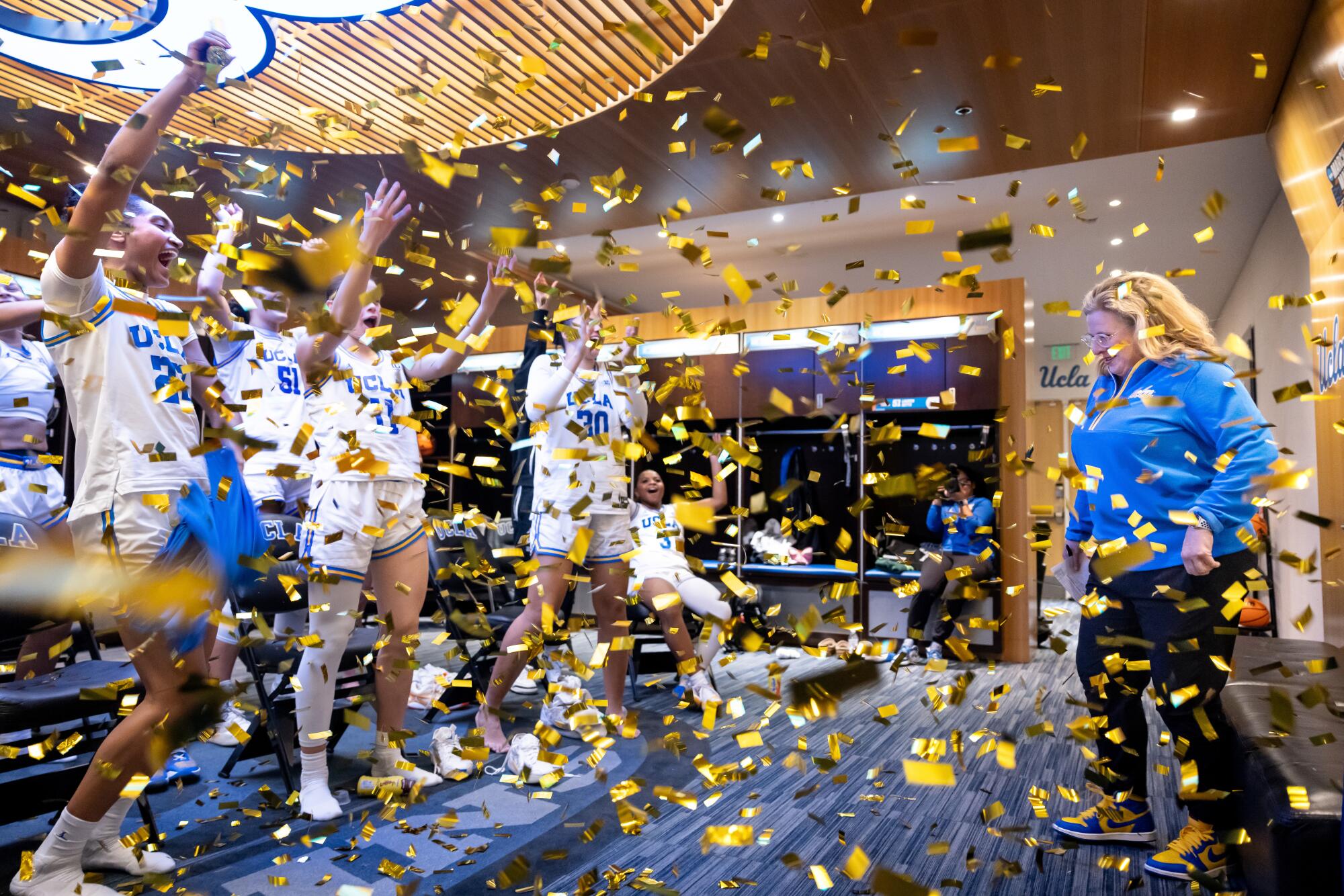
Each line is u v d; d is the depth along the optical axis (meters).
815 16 3.46
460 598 3.29
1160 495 1.82
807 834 2.12
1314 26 3.32
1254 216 6.33
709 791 2.40
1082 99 4.18
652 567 3.57
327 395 2.21
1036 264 7.41
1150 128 4.48
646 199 5.50
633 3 3.33
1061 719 3.46
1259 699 1.98
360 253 1.45
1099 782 1.96
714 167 4.99
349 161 4.47
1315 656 2.72
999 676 4.49
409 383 2.61
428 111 3.98
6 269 4.44
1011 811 2.31
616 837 2.07
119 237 1.70
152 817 1.94
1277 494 5.51
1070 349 10.36
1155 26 3.54
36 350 2.52
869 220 6.31
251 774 2.58
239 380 2.93
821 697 1.26
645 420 2.89
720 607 3.66
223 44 1.52
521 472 3.21
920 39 1.12
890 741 3.09
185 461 1.71
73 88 3.58
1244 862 1.63
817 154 4.84
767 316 5.88
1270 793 1.37
